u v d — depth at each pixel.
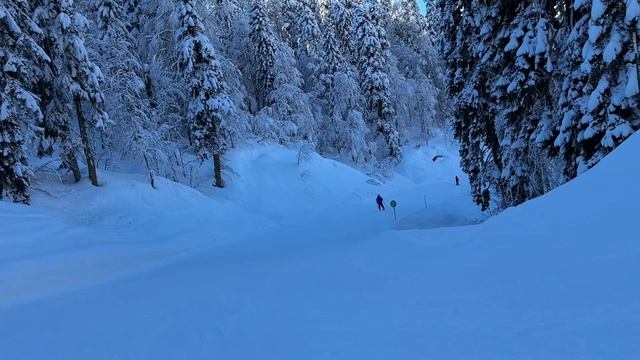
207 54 29.47
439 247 7.57
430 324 4.30
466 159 20.92
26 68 20.06
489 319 4.14
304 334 4.67
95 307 7.95
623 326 3.42
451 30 18.00
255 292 7.20
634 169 6.33
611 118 9.39
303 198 35.97
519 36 12.08
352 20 59.66
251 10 46.75
